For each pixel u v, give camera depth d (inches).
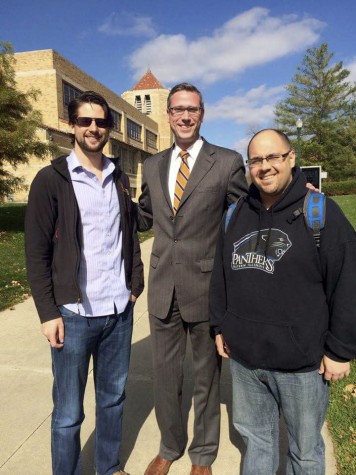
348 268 69.1
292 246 71.4
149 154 2028.8
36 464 105.9
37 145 615.8
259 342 73.9
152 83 2267.5
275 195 75.6
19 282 284.5
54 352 85.5
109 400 94.4
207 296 97.2
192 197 94.9
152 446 113.7
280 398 77.4
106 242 87.3
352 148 1716.3
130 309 94.5
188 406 131.6
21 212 726.5
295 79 1774.1
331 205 71.7
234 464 105.3
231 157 96.7
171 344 101.7
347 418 116.8
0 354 169.5
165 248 99.2
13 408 130.2
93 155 86.8
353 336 69.7
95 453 97.6
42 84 1138.7
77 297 82.4
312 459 75.4
